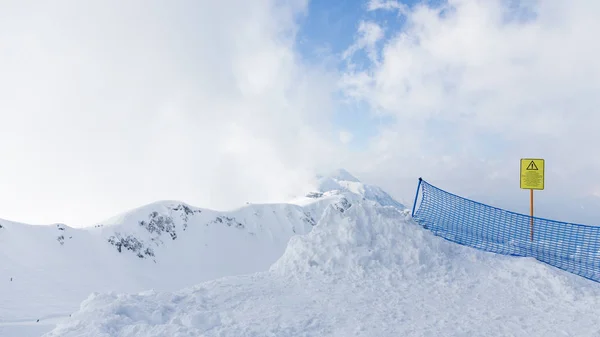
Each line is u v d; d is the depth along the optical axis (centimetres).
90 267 9875
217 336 747
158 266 12388
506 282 1085
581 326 803
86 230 12088
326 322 836
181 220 15638
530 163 1389
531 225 1361
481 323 828
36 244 9625
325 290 1058
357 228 1336
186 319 828
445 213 1553
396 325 820
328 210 1430
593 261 1190
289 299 991
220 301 977
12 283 7181
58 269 8925
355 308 923
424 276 1149
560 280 1038
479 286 1070
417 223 1472
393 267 1196
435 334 770
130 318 831
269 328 793
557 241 1298
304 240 1333
